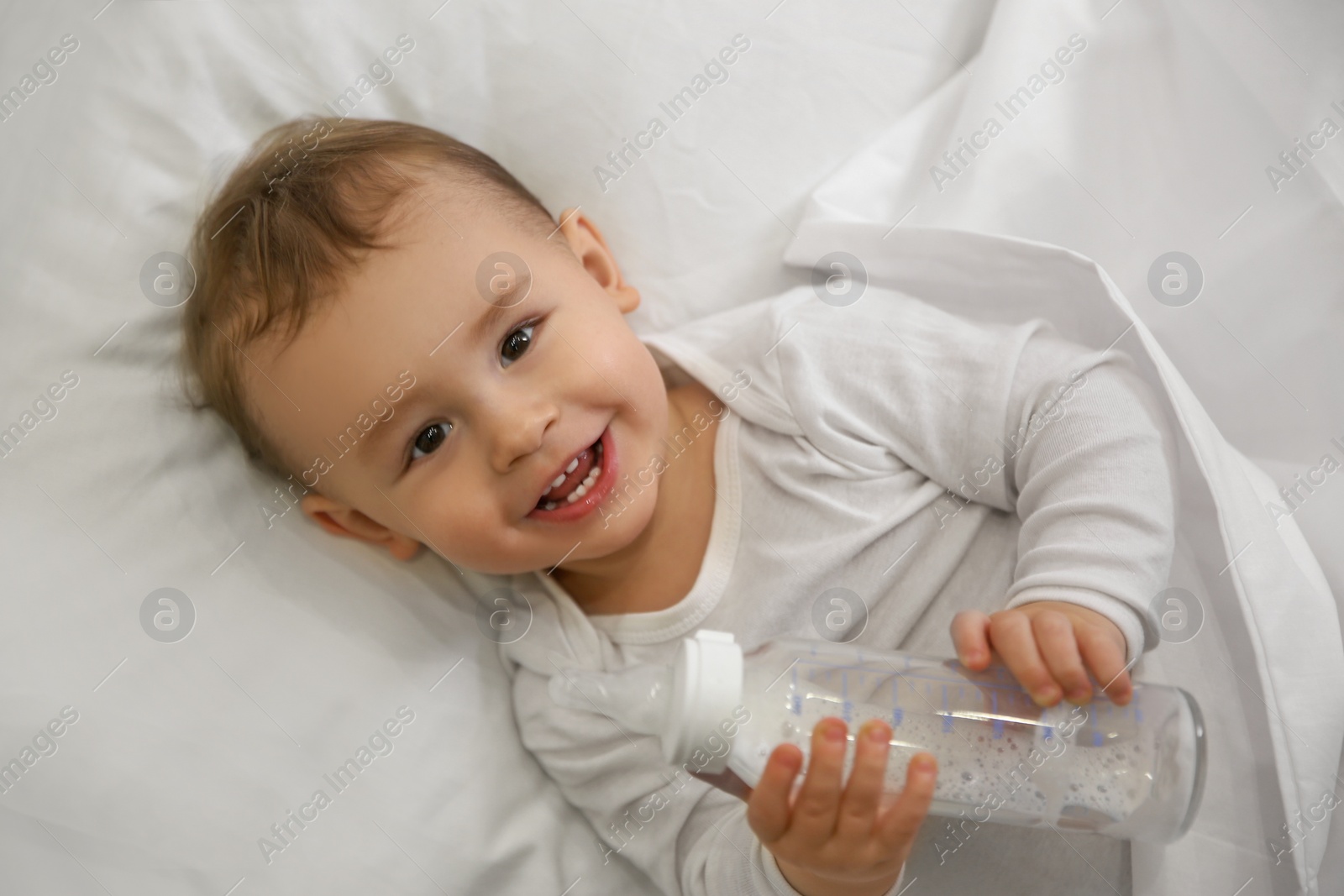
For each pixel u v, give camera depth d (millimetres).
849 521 940
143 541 927
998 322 1069
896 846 721
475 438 853
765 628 938
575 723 937
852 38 1133
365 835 883
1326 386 976
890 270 1072
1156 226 1076
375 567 987
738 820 884
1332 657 846
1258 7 1050
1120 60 1107
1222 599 875
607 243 1145
